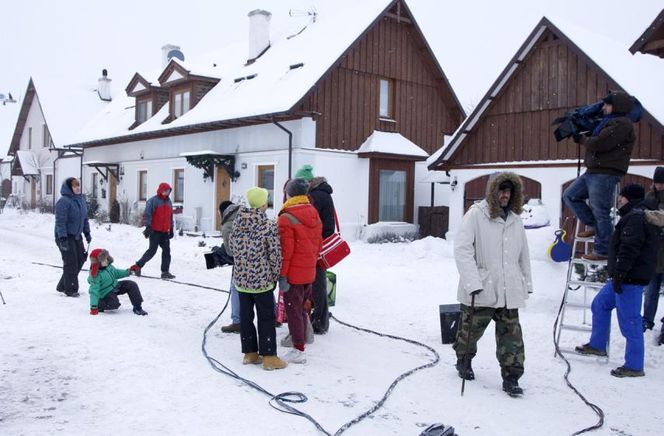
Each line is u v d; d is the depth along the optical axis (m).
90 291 7.92
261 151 19.14
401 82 20.58
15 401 4.85
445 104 22.05
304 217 6.10
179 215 22.91
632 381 5.80
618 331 7.34
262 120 18.61
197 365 5.87
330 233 7.24
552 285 9.30
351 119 19.06
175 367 5.78
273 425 4.48
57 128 34.81
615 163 6.28
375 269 12.53
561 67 15.05
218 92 22.23
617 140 6.19
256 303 5.88
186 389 5.20
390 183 19.69
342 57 18.31
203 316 8.06
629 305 5.89
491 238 5.41
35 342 6.54
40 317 7.69
